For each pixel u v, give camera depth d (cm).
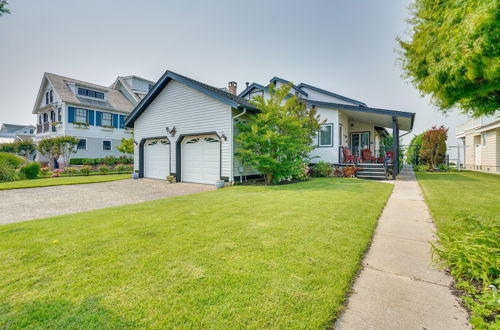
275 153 985
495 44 249
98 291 226
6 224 449
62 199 755
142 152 1405
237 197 698
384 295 225
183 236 368
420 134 2345
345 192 770
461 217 457
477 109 451
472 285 238
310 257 294
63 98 2159
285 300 211
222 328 178
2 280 246
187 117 1157
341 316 196
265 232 383
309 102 1412
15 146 2283
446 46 295
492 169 1655
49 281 244
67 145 1912
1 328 180
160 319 188
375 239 369
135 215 498
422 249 331
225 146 1021
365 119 1570
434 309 205
